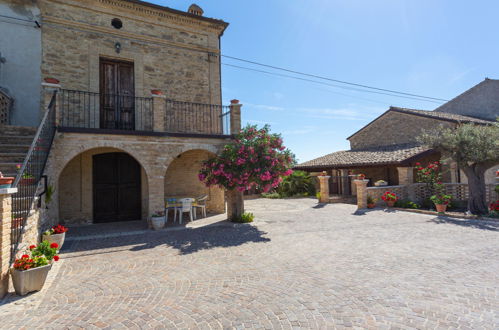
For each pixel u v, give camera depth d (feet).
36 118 27.02
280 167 26.50
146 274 13.88
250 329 8.84
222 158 26.48
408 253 16.83
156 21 31.76
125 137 24.52
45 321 9.43
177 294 11.51
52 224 21.27
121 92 30.40
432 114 51.08
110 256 16.99
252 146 25.84
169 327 9.02
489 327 8.76
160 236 22.36
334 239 20.67
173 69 32.60
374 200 37.93
